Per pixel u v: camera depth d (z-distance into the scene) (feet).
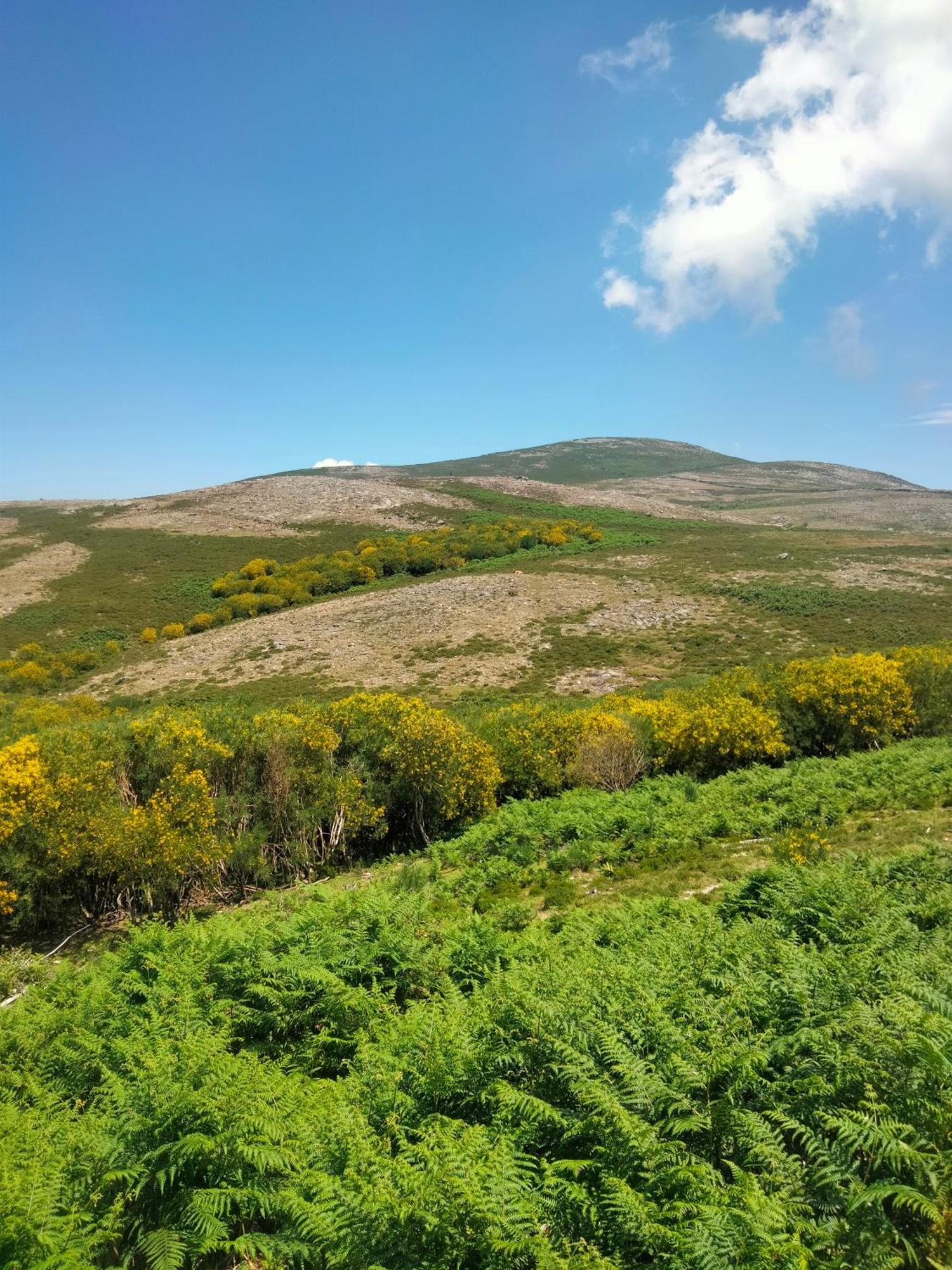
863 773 59.57
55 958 44.52
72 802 47.29
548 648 140.87
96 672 158.61
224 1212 14.80
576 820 55.47
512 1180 13.21
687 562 193.67
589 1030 18.22
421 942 29.27
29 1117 18.16
